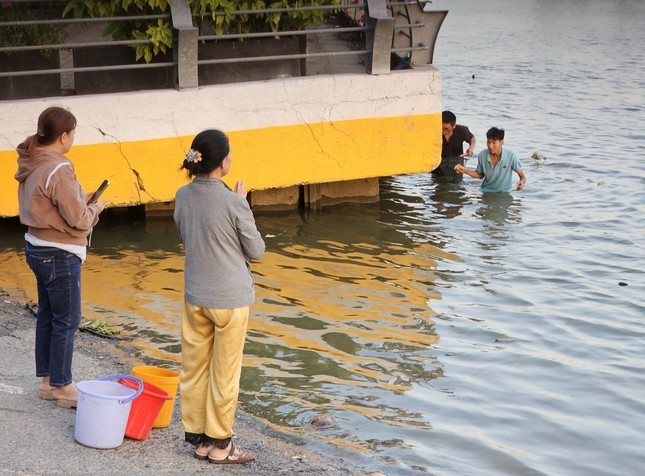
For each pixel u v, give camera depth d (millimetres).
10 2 9383
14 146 9258
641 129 16844
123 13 9859
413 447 5852
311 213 11094
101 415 5105
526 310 8352
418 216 11203
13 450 5059
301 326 7777
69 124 5312
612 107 19141
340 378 6832
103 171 9664
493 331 7863
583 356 7426
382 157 10648
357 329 7777
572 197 12227
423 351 7406
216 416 5086
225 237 4898
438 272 9297
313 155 10406
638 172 13555
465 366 7168
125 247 9664
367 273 9180
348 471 5395
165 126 9781
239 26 10477
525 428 6234
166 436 5449
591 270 9453
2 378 6055
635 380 7023
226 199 4875
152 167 9820
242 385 6625
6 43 9383
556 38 32031
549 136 16156
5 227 10086
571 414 6465
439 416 6328
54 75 9594
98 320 7586
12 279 8500
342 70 11242
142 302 8164
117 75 9773
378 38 10289
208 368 5125
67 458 5020
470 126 17062
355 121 10461
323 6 10258
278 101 10156
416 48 10695
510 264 9594
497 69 24484
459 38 31797
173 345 7227
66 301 5430
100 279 8703
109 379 5348
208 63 9922
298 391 6590
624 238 10531
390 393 6641
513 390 6797
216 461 5156
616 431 6250
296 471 5262
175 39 9648
